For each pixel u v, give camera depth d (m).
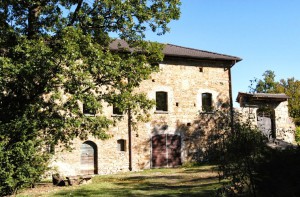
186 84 23.47
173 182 15.48
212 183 13.73
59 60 12.42
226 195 7.46
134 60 14.44
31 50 12.09
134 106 14.82
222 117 8.01
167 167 22.17
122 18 14.62
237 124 7.23
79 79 12.93
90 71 13.28
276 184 6.34
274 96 24.19
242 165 6.77
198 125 23.34
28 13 14.54
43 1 14.33
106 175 19.56
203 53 24.94
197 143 23.16
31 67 11.88
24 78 12.61
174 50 24.38
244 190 7.63
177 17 15.54
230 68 24.97
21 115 13.43
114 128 21.08
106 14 14.96
